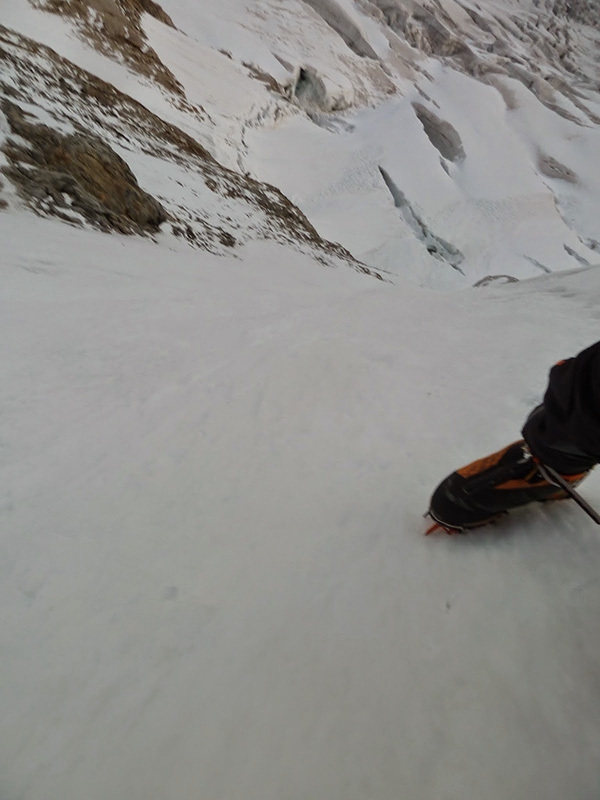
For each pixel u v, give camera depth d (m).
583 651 1.11
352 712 1.08
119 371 3.92
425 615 1.29
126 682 1.25
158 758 1.05
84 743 1.10
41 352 4.02
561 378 1.06
